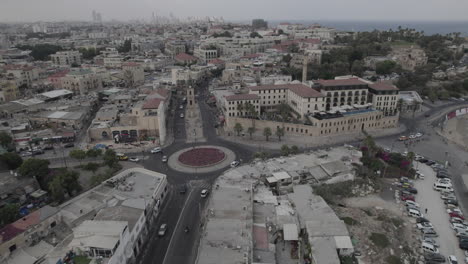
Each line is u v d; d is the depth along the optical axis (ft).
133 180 387.55
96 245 239.71
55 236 285.84
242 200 328.70
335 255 262.26
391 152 499.10
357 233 307.58
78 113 650.43
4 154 427.74
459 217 351.67
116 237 248.73
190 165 470.80
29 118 624.18
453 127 654.94
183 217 352.08
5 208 313.32
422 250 300.20
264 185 372.58
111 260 238.48
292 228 294.87
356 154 456.04
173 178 439.22
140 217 299.58
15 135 558.97
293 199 344.90
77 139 580.71
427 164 485.56
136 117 593.83
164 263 284.82
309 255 273.54
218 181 372.99
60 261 237.86
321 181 391.45
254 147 542.57
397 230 324.19
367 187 402.11
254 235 288.71
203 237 274.77
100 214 299.99
